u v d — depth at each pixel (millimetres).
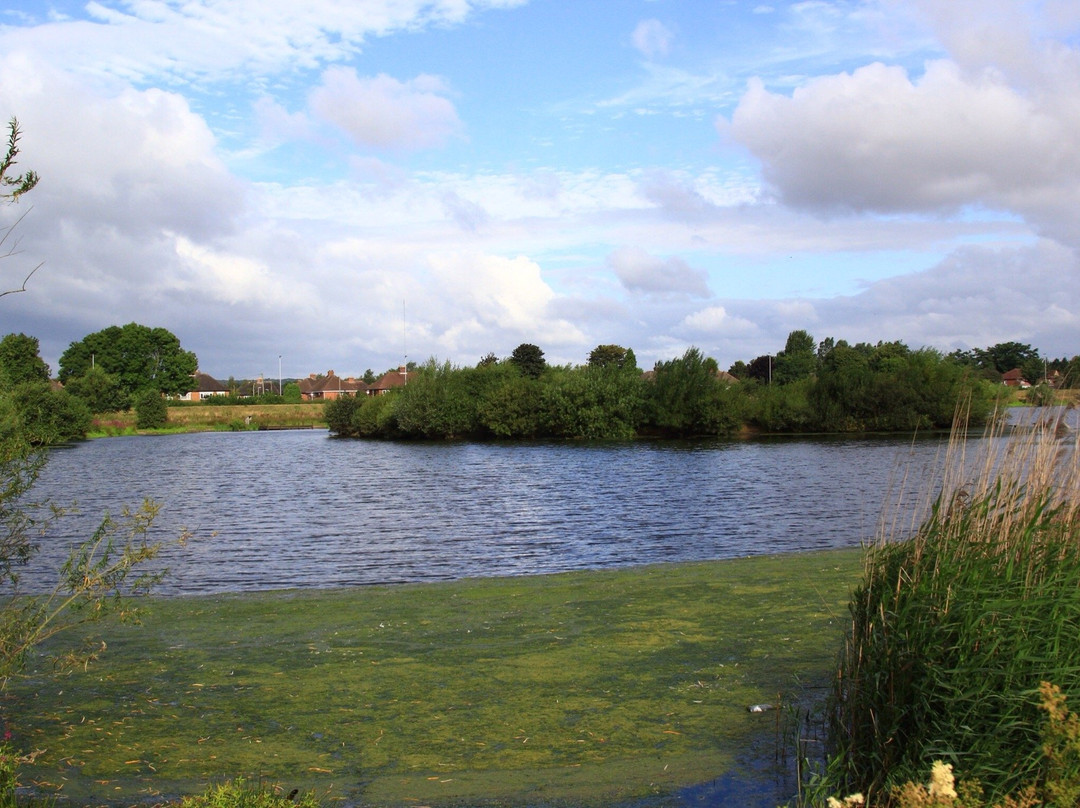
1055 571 5422
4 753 5344
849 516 22984
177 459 52469
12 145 5340
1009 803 4246
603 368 69750
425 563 17109
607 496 29203
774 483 32281
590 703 7211
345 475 39844
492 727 6703
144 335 122000
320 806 5254
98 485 35906
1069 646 5035
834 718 6020
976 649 5098
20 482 6402
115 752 6266
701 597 11547
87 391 89625
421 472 40781
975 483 6168
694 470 38688
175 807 4898
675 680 7770
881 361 77562
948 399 64688
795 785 5523
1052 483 5957
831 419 67562
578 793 5477
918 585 5660
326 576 15750
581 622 10227
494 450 57062
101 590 6762
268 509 26922
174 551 18688
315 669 8383
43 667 8516
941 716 5070
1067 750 4285
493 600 11883
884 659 5520
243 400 122312
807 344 137750
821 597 11203
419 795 5480
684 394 65062
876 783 5195
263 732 6656
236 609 11562
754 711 6879
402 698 7441
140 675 8234
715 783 5582
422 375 72875
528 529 21844
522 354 121625
